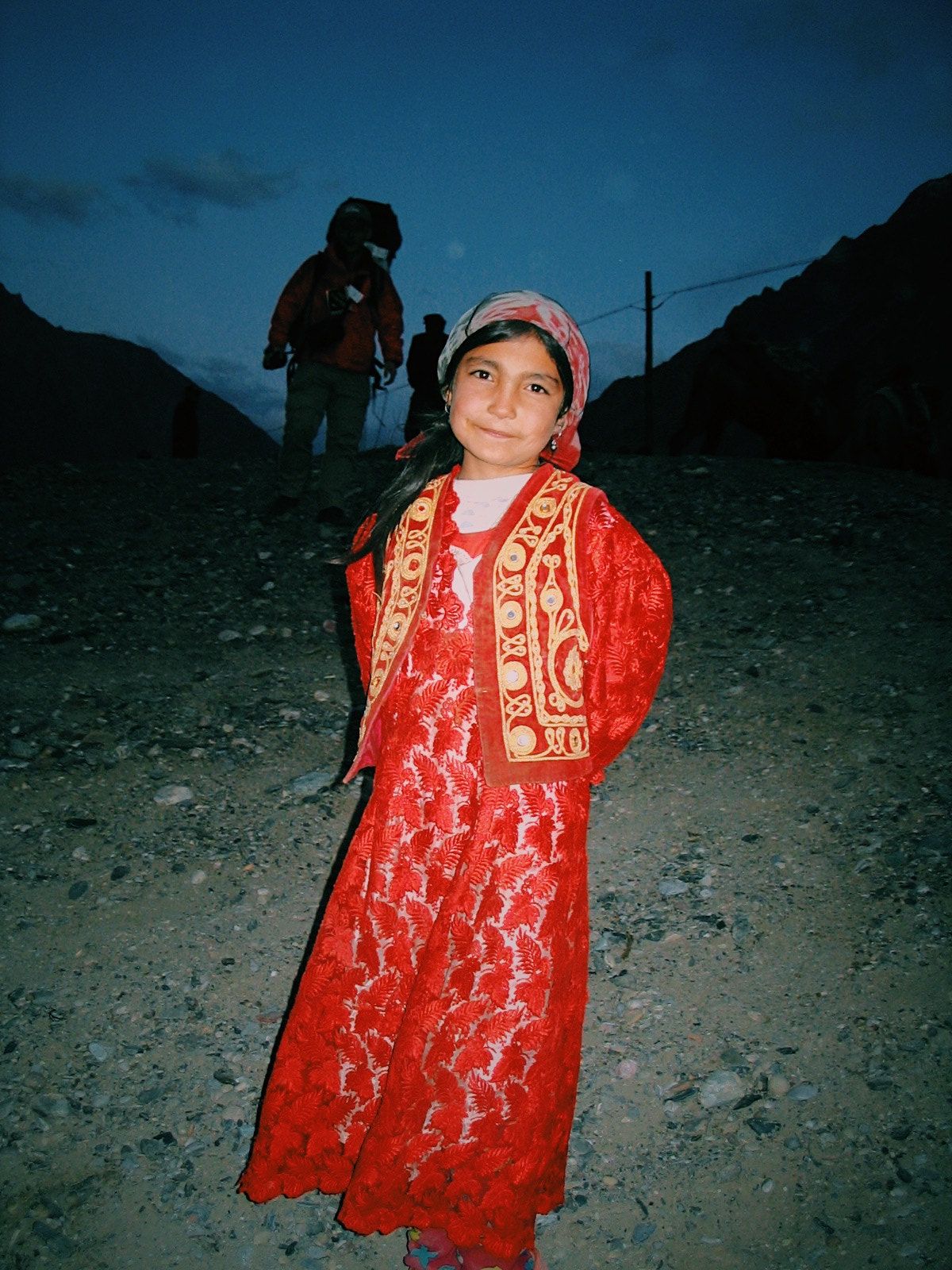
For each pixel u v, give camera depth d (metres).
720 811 3.45
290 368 6.70
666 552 6.13
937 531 6.13
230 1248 2.00
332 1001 1.78
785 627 4.97
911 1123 2.18
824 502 6.85
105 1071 2.42
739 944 2.79
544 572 1.70
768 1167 2.12
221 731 4.13
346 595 5.61
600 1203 2.08
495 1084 1.66
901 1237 1.94
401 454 1.95
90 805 3.55
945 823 3.20
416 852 1.71
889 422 9.16
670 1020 2.54
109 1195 2.11
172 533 6.63
